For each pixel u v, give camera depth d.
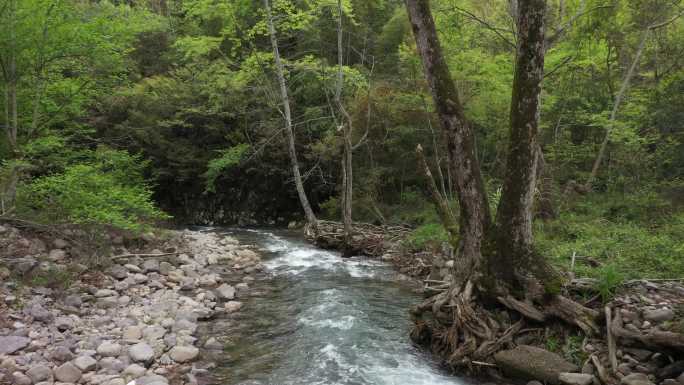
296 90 21.39
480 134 17.81
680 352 4.61
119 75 15.19
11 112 11.14
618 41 15.02
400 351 6.49
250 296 9.37
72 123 13.17
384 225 16.36
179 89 23.50
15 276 7.61
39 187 9.62
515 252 6.12
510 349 5.67
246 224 24.50
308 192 23.88
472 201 6.55
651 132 14.95
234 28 18.67
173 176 24.44
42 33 10.09
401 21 20.62
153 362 5.91
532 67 5.82
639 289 5.96
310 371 5.83
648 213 11.41
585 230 10.03
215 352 6.44
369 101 16.48
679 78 14.77
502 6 15.62
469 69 15.00
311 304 8.74
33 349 5.75
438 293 7.35
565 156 15.25
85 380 5.22
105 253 9.76
